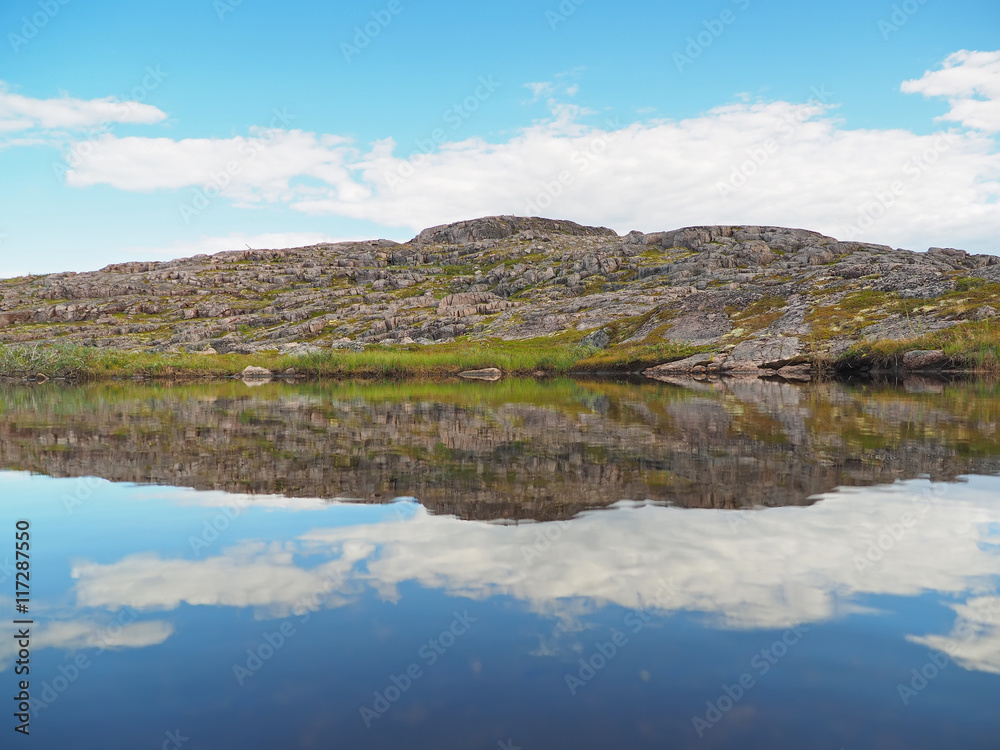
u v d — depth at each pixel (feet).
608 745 11.16
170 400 106.22
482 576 19.63
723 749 11.19
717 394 108.88
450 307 427.33
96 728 12.05
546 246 637.71
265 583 19.39
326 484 33.53
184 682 13.74
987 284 221.87
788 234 492.54
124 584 19.47
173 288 517.14
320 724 12.06
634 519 25.93
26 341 394.52
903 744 11.32
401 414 76.02
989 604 17.25
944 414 67.36
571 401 97.14
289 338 400.88
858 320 219.00
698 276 388.98
